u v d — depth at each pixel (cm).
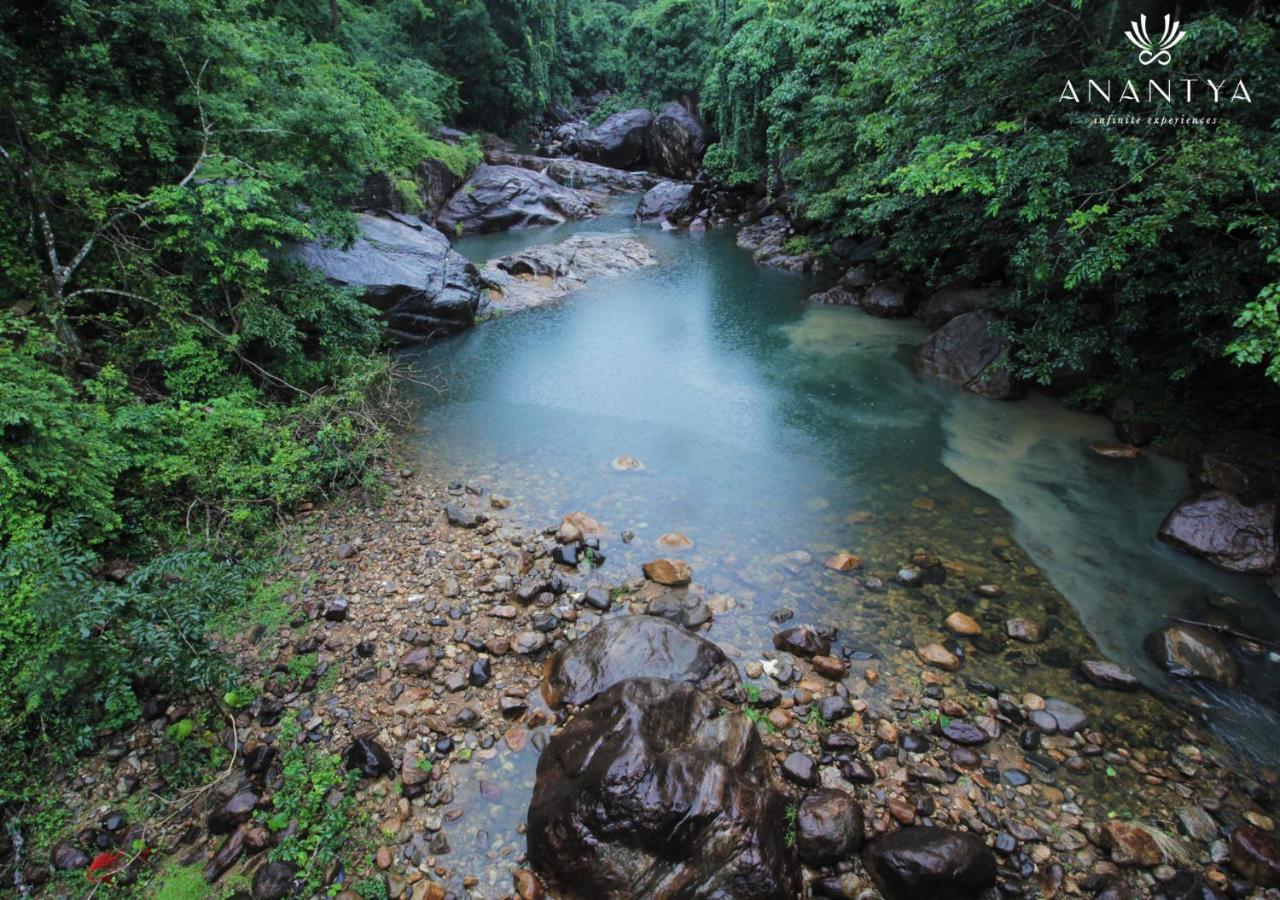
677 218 2531
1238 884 369
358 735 459
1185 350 818
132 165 822
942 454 869
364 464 797
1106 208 668
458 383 1109
